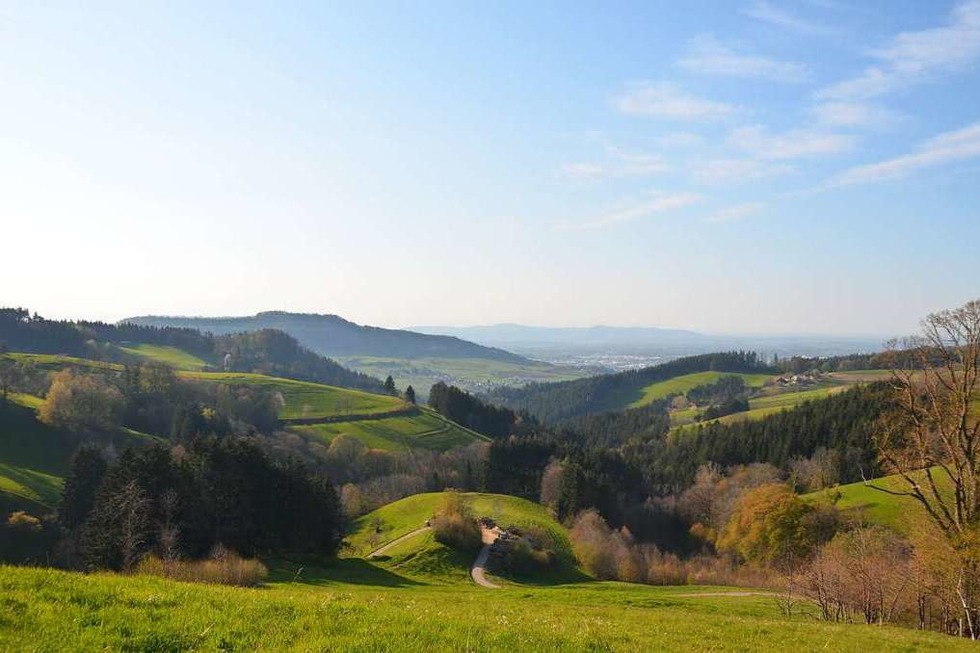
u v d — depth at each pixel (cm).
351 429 18012
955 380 3516
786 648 1888
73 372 16025
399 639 1195
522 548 9144
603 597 5116
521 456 16062
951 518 3444
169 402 15912
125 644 1064
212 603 1402
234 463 7144
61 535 7912
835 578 4003
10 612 1116
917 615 3781
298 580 5366
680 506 13875
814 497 10444
